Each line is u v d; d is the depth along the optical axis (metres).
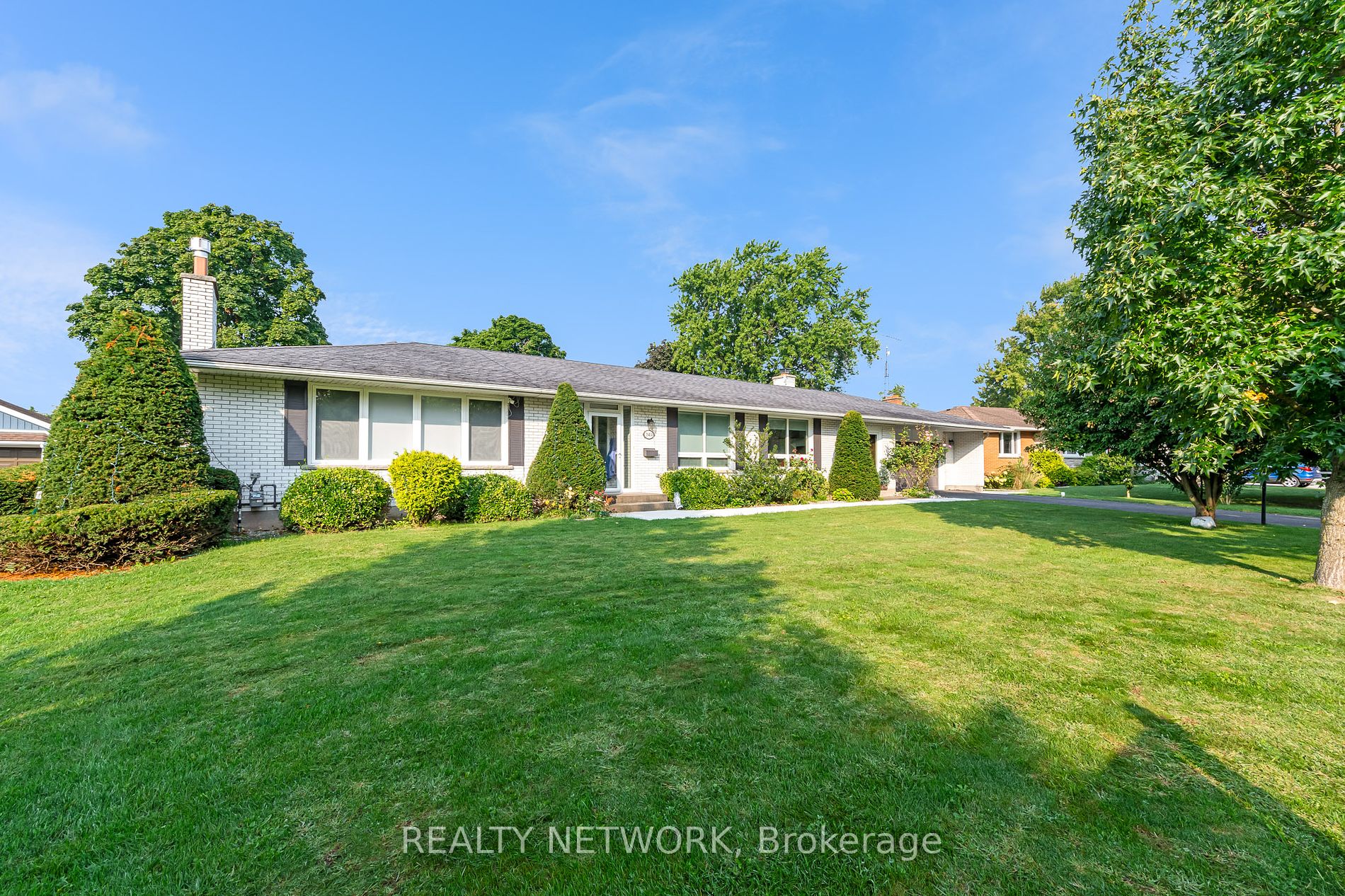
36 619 4.42
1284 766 2.31
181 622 4.30
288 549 7.31
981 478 24.53
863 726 2.64
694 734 2.57
